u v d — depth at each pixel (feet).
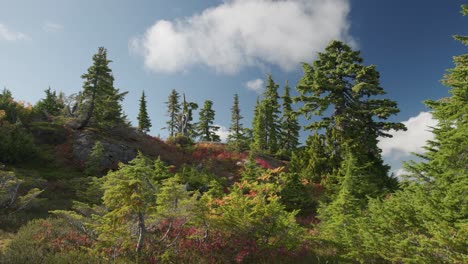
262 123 166.91
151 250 33.83
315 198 67.10
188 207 34.99
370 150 79.30
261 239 38.32
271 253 37.70
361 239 34.73
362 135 79.20
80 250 33.09
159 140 119.14
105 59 109.60
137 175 31.99
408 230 29.91
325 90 89.20
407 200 32.96
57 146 92.02
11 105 98.78
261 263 35.96
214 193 62.13
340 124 82.69
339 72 86.84
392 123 78.18
